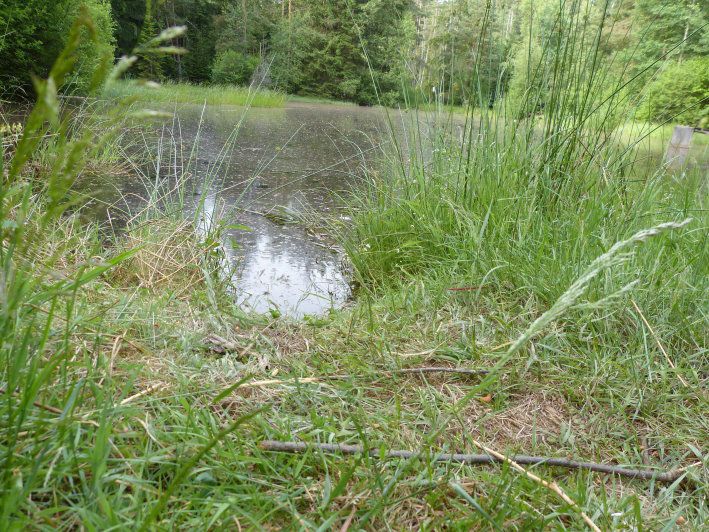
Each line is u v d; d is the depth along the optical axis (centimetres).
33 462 74
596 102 259
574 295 58
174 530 76
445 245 228
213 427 98
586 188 234
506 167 242
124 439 93
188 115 866
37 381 71
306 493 92
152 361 126
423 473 100
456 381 145
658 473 111
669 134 332
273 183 433
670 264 194
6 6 585
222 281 220
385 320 174
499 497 90
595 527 90
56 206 53
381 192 283
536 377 146
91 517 70
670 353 156
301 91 1786
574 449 118
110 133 49
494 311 178
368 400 129
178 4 1831
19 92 646
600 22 236
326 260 273
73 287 76
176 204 306
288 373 138
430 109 296
